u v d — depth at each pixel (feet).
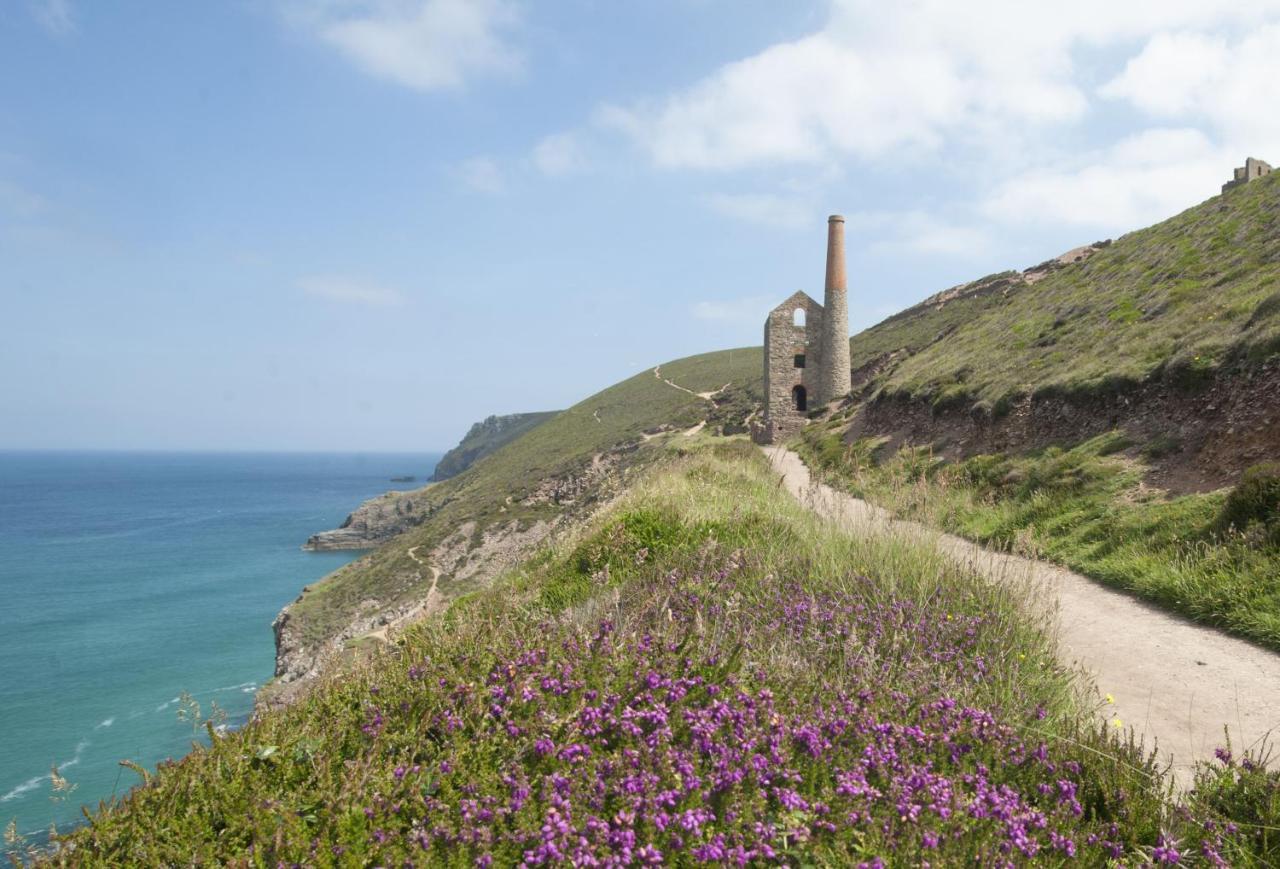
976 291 228.84
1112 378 61.82
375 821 10.62
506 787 11.28
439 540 224.53
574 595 28.53
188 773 12.21
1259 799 12.66
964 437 83.66
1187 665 24.43
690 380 381.19
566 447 313.53
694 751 11.73
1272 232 80.23
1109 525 42.52
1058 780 12.62
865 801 10.66
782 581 24.72
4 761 107.96
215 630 191.21
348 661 20.80
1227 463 42.91
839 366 196.24
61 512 563.89
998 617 21.43
